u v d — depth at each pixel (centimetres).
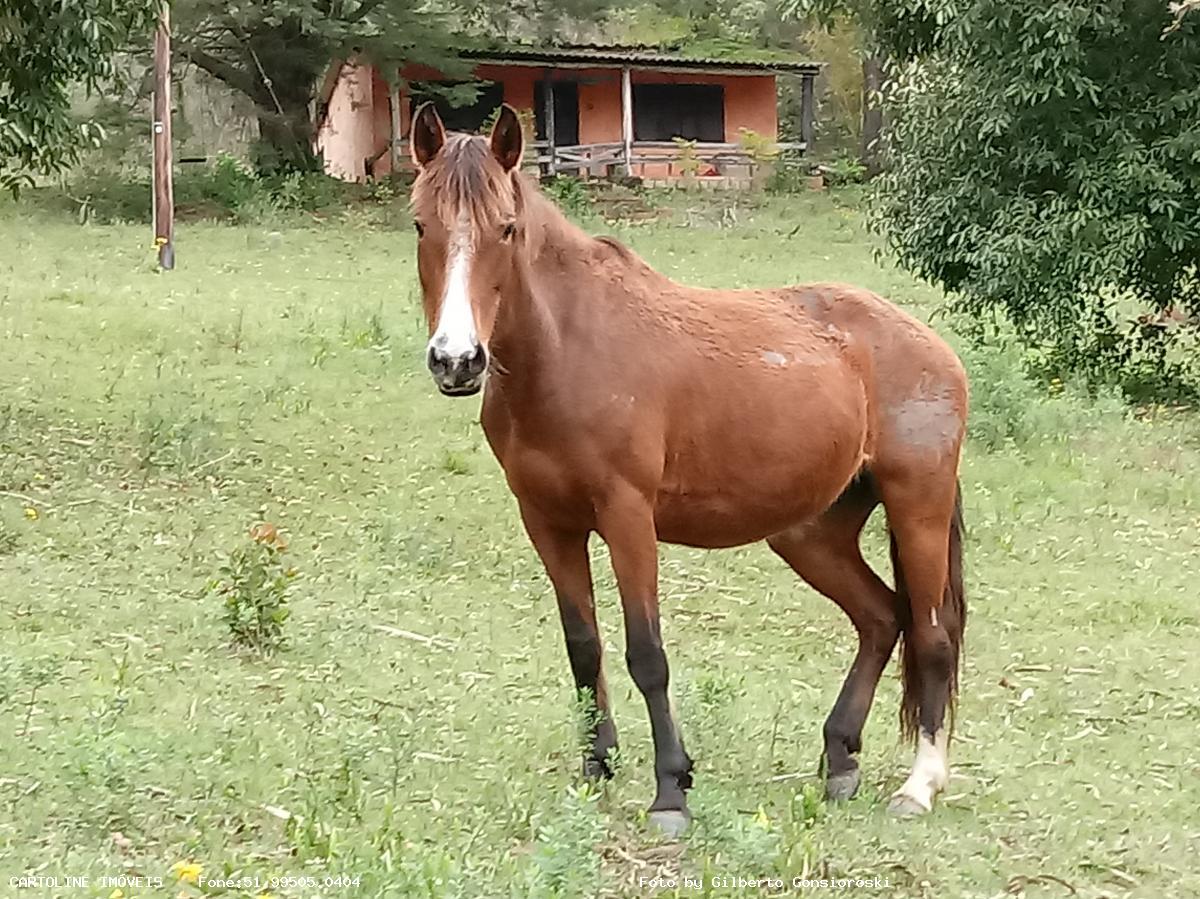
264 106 3297
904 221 1484
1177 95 1305
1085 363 1470
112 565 851
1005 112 1321
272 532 764
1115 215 1328
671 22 4591
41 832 491
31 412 1163
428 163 480
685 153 3419
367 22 3103
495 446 512
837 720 570
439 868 446
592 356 494
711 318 529
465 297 452
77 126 1084
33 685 641
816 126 4759
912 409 560
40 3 998
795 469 529
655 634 505
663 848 497
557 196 3006
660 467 504
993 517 1023
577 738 547
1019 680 739
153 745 559
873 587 586
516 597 854
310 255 2330
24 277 1853
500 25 3447
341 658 720
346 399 1287
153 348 1444
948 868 503
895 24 1467
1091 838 540
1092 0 1284
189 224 2681
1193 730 671
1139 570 931
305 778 552
